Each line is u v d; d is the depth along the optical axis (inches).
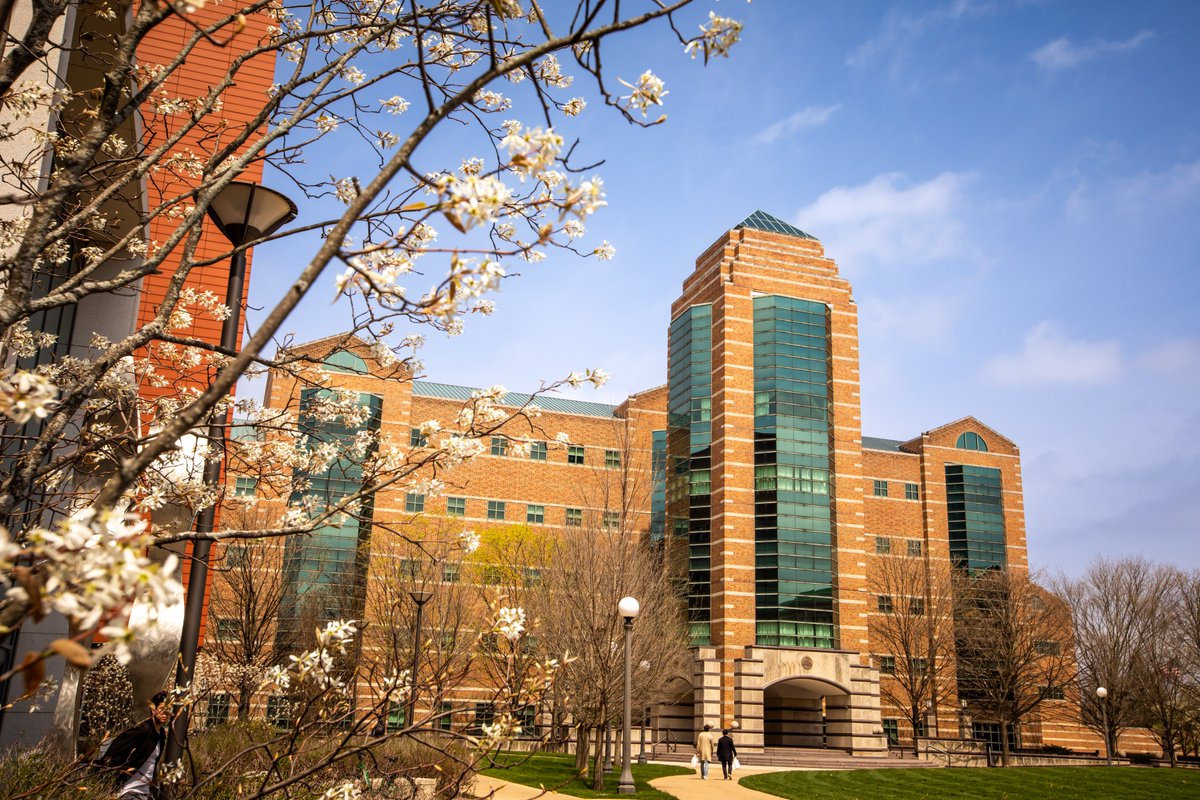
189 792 230.4
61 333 559.8
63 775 305.6
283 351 290.0
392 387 2196.1
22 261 167.9
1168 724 2022.6
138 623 97.5
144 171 213.3
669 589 1472.7
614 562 1140.5
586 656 954.1
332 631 192.1
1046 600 2214.6
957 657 2303.2
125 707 610.9
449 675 230.8
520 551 1817.2
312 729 214.4
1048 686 2151.8
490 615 221.5
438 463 250.4
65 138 315.6
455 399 2287.2
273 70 965.2
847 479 2188.7
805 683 2020.2
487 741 199.3
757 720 1920.5
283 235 224.7
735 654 1995.6
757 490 2122.3
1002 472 2800.2
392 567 1502.2
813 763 1754.4
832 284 2311.8
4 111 322.0
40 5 185.3
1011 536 2741.1
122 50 181.2
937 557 2672.2
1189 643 2025.1
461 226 135.0
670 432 2372.0
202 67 942.4
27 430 310.0
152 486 289.3
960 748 2202.3
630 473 2409.0
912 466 2778.1
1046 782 1119.6
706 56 171.9
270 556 1480.1
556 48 148.4
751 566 2069.4
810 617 2039.9
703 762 1208.2
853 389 2249.0
